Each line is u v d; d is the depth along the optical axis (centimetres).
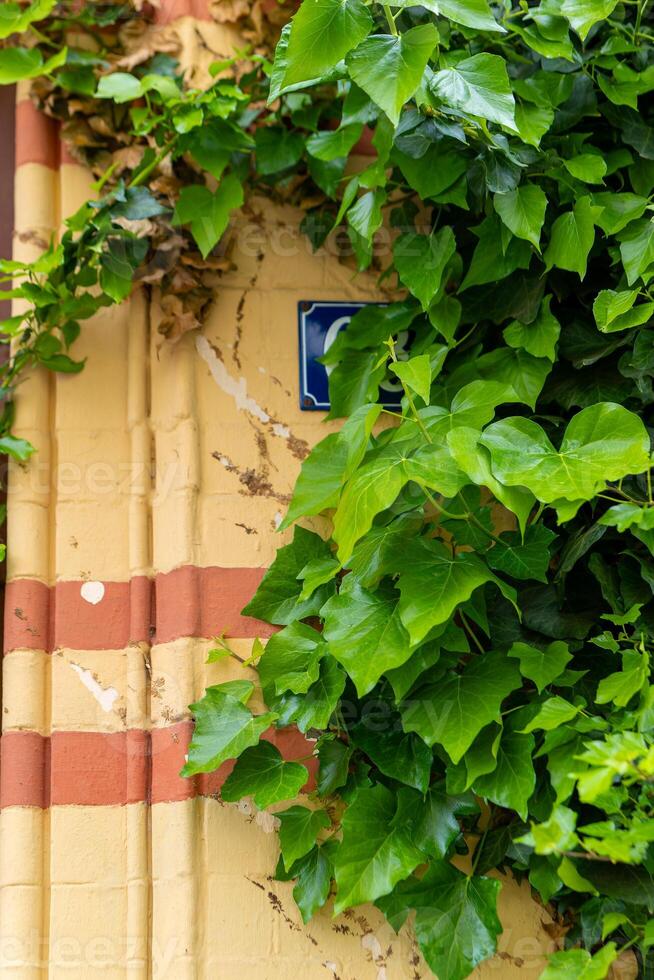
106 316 221
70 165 226
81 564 207
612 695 171
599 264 207
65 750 199
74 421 214
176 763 196
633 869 171
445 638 180
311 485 196
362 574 183
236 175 221
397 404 218
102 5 227
